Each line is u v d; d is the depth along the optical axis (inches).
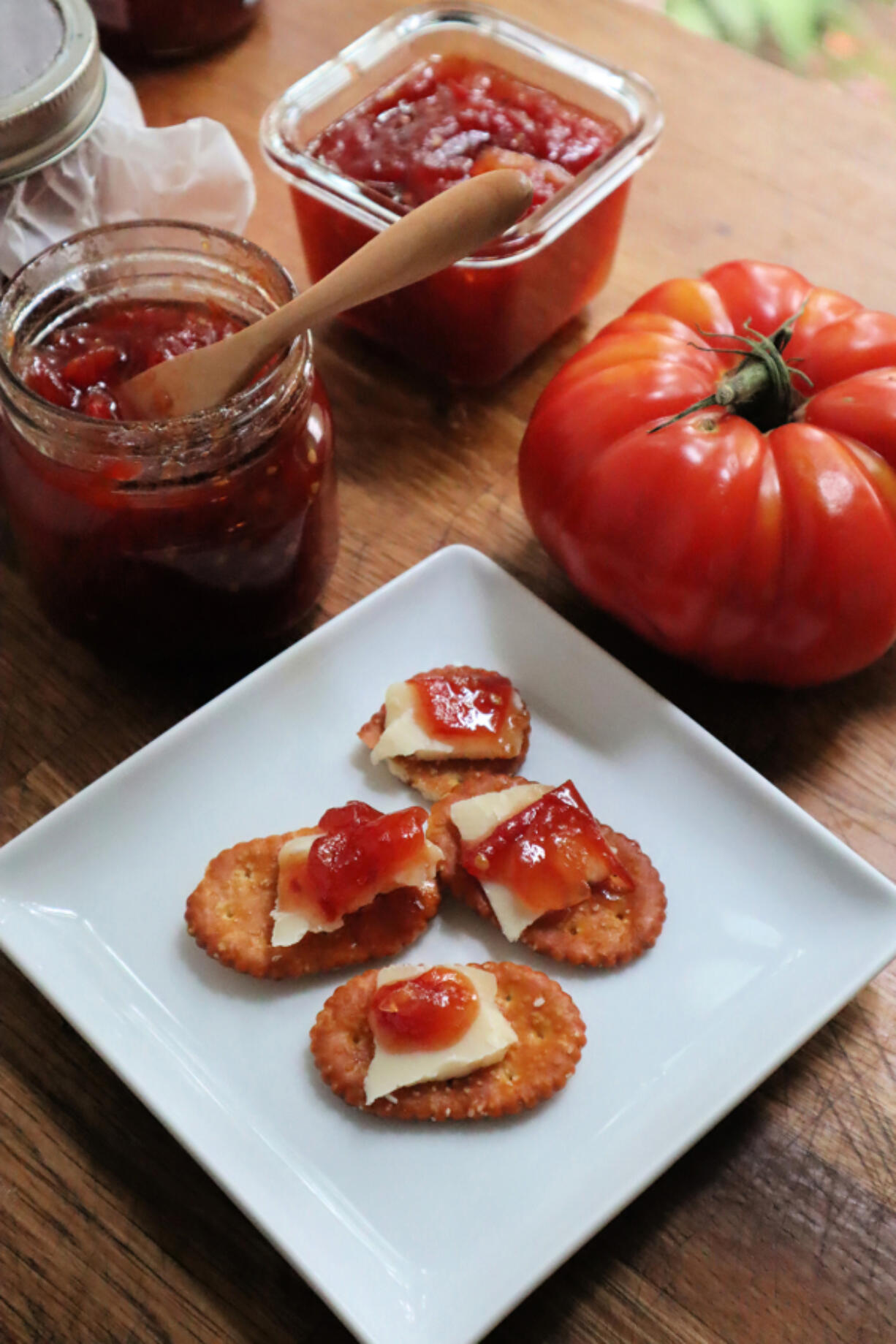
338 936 17.6
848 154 24.4
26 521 18.2
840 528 18.0
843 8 36.9
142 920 17.9
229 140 21.9
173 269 19.0
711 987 17.6
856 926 17.7
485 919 17.9
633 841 18.2
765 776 19.3
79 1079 17.5
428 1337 15.7
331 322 22.9
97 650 19.5
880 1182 17.1
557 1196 16.5
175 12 24.3
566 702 19.2
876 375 18.6
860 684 19.9
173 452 17.2
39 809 19.0
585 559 19.0
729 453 18.2
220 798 18.6
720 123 24.6
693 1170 17.1
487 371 22.0
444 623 19.7
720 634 18.7
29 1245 16.7
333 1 26.0
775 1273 16.7
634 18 25.8
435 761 18.8
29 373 18.3
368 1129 16.8
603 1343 16.4
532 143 22.1
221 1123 16.8
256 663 20.1
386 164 21.8
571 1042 17.0
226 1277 16.6
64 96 19.6
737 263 20.0
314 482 18.5
